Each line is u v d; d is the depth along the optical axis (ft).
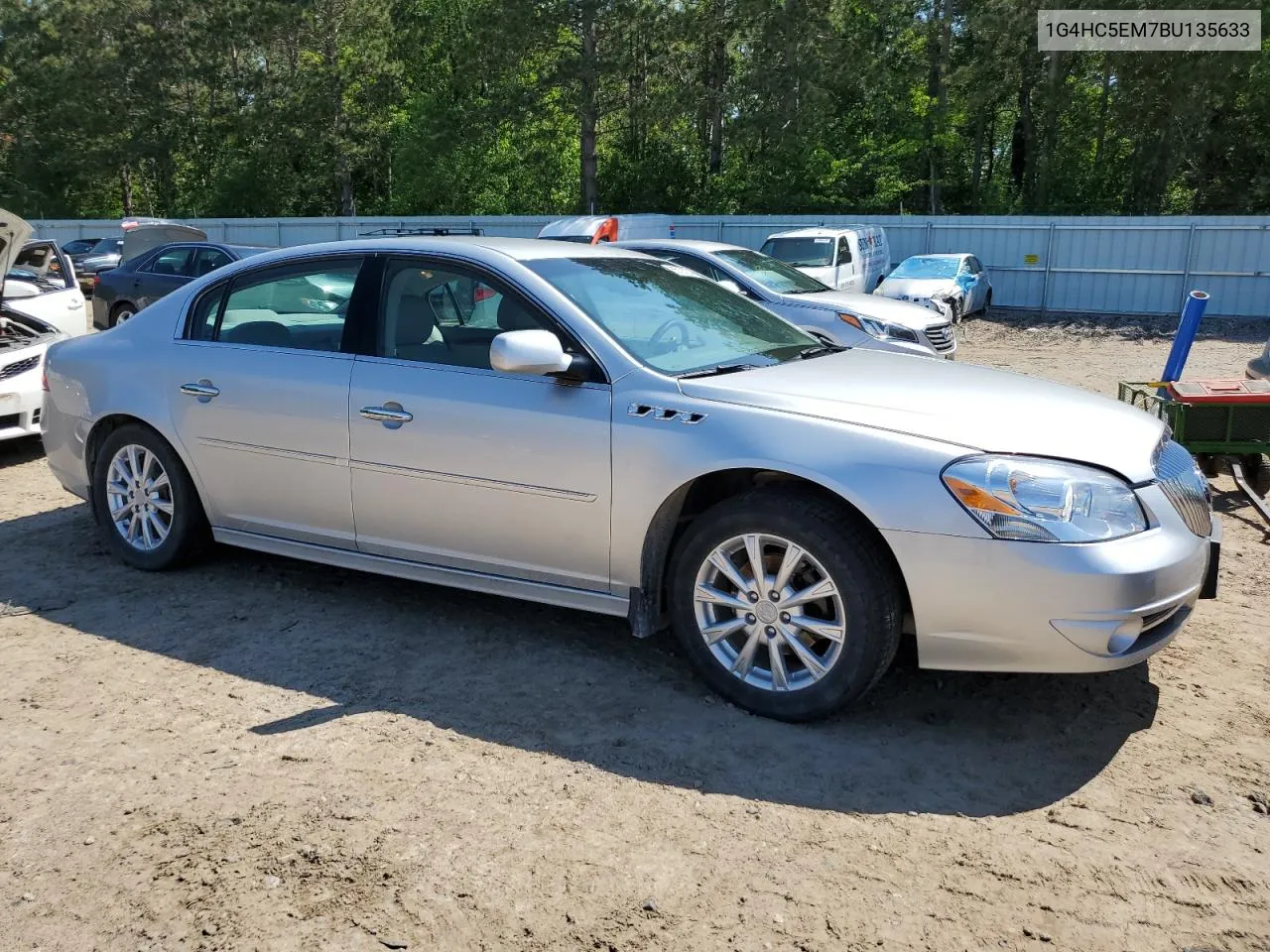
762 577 11.28
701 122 135.95
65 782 10.12
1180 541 10.66
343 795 9.85
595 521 12.16
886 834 9.25
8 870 8.73
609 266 14.51
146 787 10.02
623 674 12.69
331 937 7.87
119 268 48.88
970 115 131.54
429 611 14.85
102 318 49.06
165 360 15.61
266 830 9.27
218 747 10.83
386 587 15.85
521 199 141.08
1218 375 44.52
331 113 143.74
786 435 11.10
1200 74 102.12
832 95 124.57
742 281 33.09
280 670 12.80
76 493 17.26
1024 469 10.36
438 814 9.53
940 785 10.09
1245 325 64.75
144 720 11.45
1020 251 73.92
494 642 13.74
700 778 10.19
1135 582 10.09
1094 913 8.13
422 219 91.09
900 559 10.49
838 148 128.57
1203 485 11.99
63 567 16.70
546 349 11.89
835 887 8.48
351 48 140.97
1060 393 12.68
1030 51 118.93
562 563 12.60
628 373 12.15
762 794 9.91
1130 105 110.42
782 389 11.87
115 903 8.29
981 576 10.24
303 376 14.21
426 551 13.65
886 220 77.20
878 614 10.67
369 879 8.57
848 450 10.80
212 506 15.49
